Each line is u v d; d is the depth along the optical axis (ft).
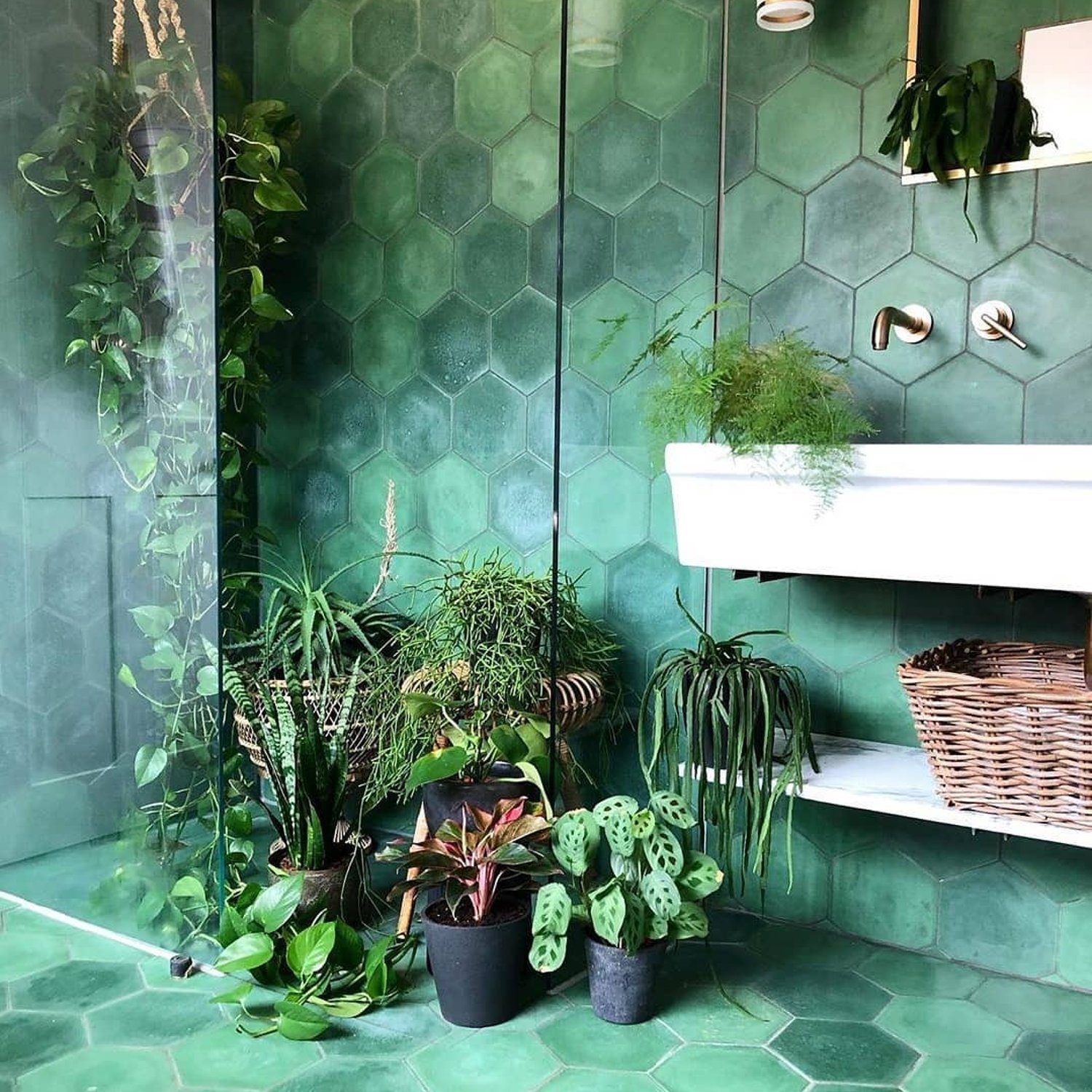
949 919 6.28
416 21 6.90
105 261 6.24
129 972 6.13
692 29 6.42
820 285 6.46
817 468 5.10
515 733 5.84
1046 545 4.67
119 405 6.23
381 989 5.76
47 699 6.66
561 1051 5.32
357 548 7.50
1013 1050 5.33
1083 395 5.72
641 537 6.42
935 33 5.99
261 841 7.11
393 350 7.14
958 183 5.97
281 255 7.77
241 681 6.77
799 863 6.73
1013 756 5.01
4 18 6.52
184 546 6.02
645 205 6.26
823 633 6.58
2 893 7.13
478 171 6.59
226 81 7.43
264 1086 4.99
